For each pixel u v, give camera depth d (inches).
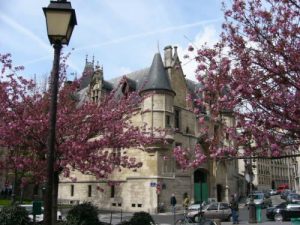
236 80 320.8
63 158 572.1
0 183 1765.5
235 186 2043.6
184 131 1716.3
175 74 1748.3
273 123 314.3
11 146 587.2
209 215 1119.6
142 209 1507.1
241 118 322.7
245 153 327.3
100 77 1744.6
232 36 334.6
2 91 577.6
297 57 303.1
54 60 314.8
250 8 328.8
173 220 1148.5
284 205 1112.2
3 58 599.5
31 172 633.6
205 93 345.7
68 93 659.4
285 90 311.6
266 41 320.8
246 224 945.5
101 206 1675.7
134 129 663.8
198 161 358.6
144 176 1526.8
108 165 616.7
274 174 4055.1
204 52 341.4
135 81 1779.0
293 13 315.9
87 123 607.8
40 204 573.3
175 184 1581.0
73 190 1841.8
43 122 560.7
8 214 571.2
